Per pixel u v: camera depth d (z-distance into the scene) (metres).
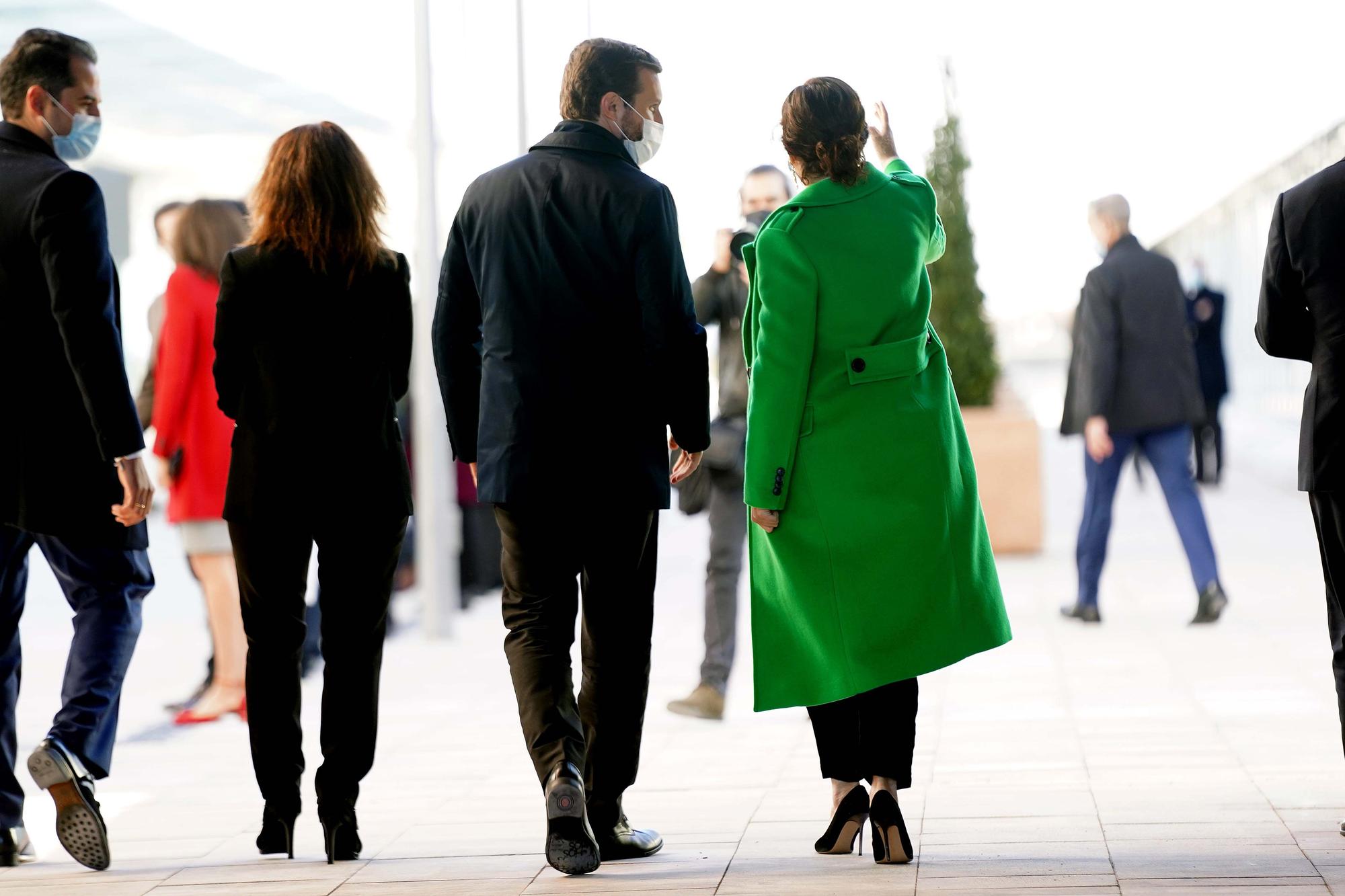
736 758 14.80
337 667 10.98
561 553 10.46
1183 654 19.94
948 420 10.68
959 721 16.11
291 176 10.61
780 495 10.45
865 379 10.39
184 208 18.66
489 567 28.00
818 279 10.32
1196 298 49.31
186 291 17.56
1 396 10.87
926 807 12.22
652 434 10.45
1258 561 30.58
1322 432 10.50
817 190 10.49
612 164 10.35
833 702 10.62
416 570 28.81
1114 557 32.38
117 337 10.82
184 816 13.41
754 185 16.53
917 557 10.38
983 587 10.62
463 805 13.27
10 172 10.80
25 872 11.18
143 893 10.27
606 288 10.26
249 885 10.40
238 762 15.82
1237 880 9.52
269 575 10.82
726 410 16.81
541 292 10.26
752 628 10.87
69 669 11.19
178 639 25.48
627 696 10.72
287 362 10.65
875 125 11.43
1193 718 15.70
